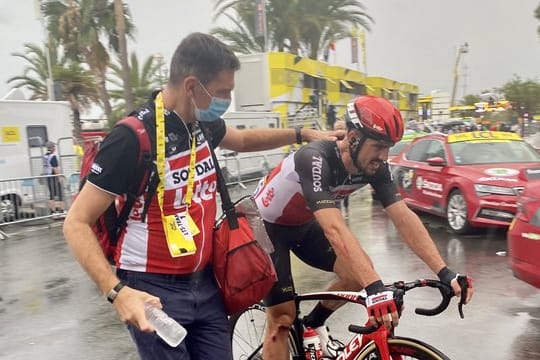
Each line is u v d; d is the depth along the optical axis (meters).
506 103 39.97
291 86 21.92
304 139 2.87
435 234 8.18
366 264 2.28
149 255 2.10
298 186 2.70
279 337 2.92
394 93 38.94
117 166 1.97
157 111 2.04
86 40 24.50
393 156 11.03
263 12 25.83
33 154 12.95
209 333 2.27
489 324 4.50
